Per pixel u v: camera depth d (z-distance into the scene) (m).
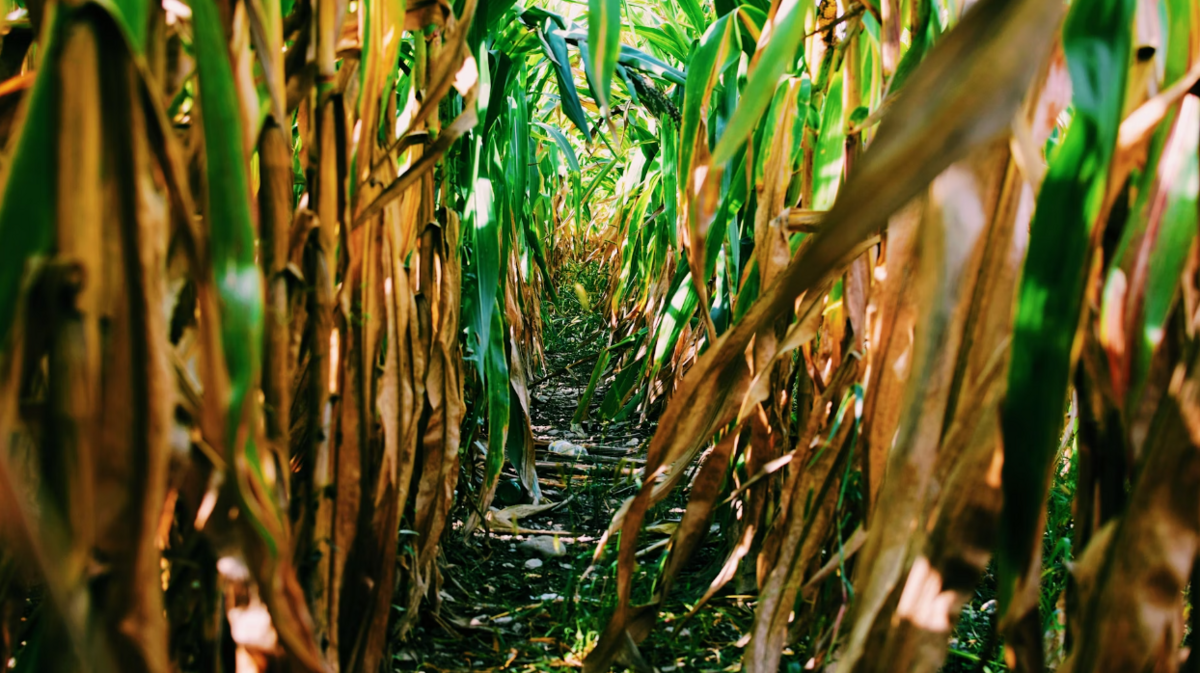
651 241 3.01
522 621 1.26
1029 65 0.25
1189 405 0.41
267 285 0.58
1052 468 0.42
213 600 0.58
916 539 0.55
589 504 1.87
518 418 1.82
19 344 0.31
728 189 1.29
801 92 1.09
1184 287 0.47
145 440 0.35
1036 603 0.48
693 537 0.90
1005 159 0.51
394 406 0.82
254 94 0.54
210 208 0.39
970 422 0.53
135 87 0.34
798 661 1.05
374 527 0.82
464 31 0.67
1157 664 0.44
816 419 0.88
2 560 0.43
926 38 0.74
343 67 0.73
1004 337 0.53
